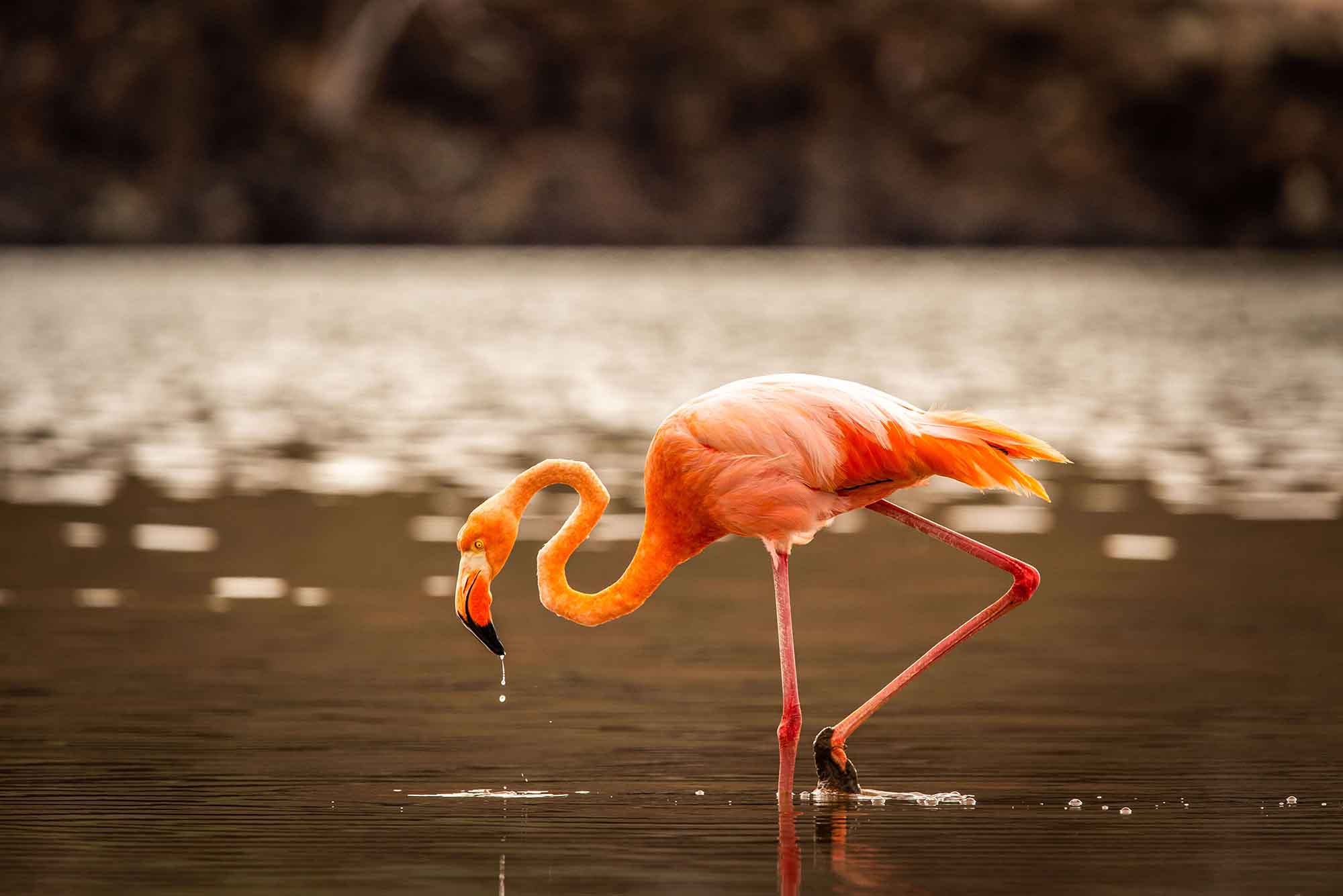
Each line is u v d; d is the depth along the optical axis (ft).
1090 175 374.84
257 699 46.29
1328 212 372.17
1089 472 99.40
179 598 61.52
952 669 50.83
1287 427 122.21
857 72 375.04
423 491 89.20
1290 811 35.70
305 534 76.02
